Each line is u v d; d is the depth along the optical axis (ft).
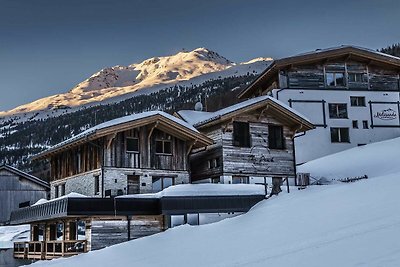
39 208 67.05
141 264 36.78
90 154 75.41
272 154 88.58
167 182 76.33
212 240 41.27
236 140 86.33
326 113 121.90
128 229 64.34
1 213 130.62
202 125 86.74
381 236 28.35
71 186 80.43
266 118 89.04
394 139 117.80
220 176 84.02
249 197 67.51
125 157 73.15
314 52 123.54
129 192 73.00
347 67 125.90
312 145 119.14
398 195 39.75
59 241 65.67
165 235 49.11
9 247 87.04
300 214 42.57
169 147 77.66
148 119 73.05
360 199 42.19
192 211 63.98
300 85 121.90
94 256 45.21
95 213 59.26
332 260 25.61
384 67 129.29
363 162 102.12
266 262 28.32
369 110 125.08
